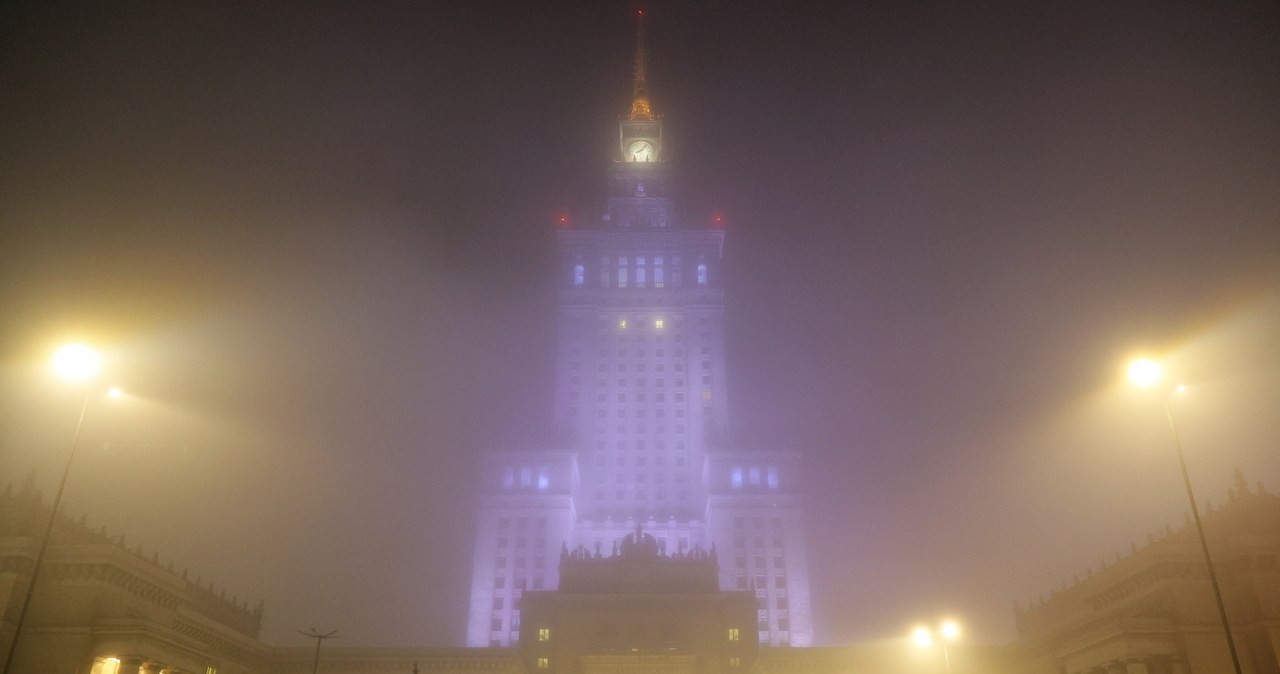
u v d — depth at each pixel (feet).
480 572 489.26
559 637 321.32
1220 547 220.64
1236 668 121.70
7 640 195.83
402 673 299.58
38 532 209.77
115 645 202.49
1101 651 228.63
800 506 506.89
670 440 553.64
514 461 520.83
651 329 584.40
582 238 608.60
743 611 324.60
